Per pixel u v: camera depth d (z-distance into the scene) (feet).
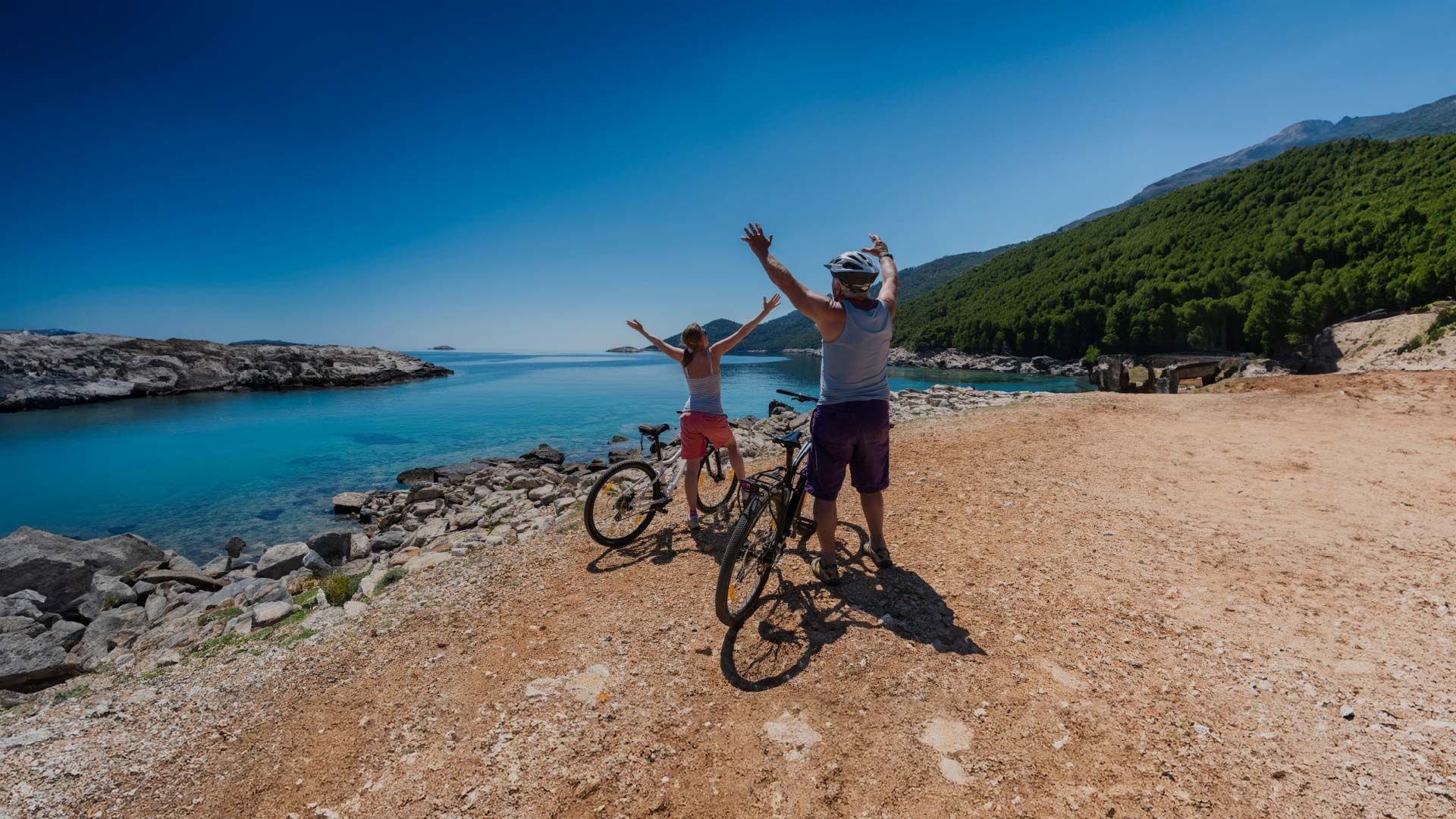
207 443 71.56
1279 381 45.60
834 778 8.20
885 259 13.46
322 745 9.78
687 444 17.99
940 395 51.52
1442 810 6.86
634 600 14.16
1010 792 7.70
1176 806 7.27
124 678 14.30
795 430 13.57
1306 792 7.32
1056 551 15.34
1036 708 9.27
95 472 56.08
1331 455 23.91
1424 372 40.60
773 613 12.73
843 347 12.06
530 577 16.14
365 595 17.42
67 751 10.24
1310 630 11.14
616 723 9.68
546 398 126.31
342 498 43.04
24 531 27.71
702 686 10.53
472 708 10.40
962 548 15.69
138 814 8.56
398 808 8.21
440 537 25.91
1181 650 10.71
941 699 9.62
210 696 11.73
